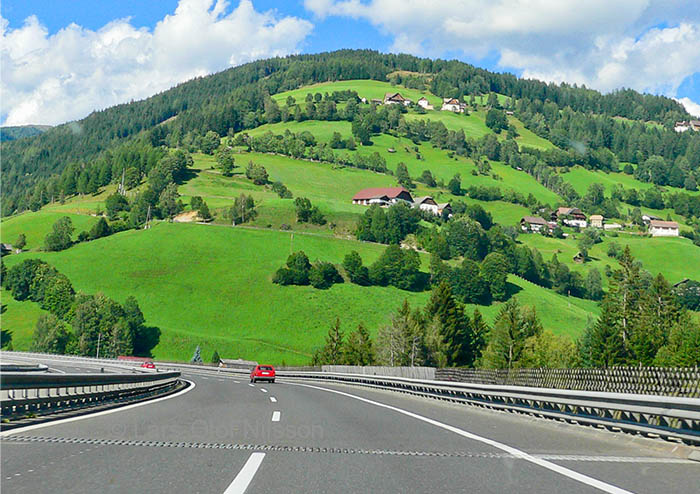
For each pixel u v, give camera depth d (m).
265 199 187.12
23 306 118.81
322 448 10.20
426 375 31.33
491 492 7.11
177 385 33.97
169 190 180.00
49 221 170.50
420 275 135.38
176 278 127.38
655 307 80.50
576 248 187.25
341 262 139.75
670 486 7.71
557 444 11.72
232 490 6.83
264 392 27.36
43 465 8.00
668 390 13.66
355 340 94.94
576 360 78.38
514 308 94.81
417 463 8.98
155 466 8.13
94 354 104.31
